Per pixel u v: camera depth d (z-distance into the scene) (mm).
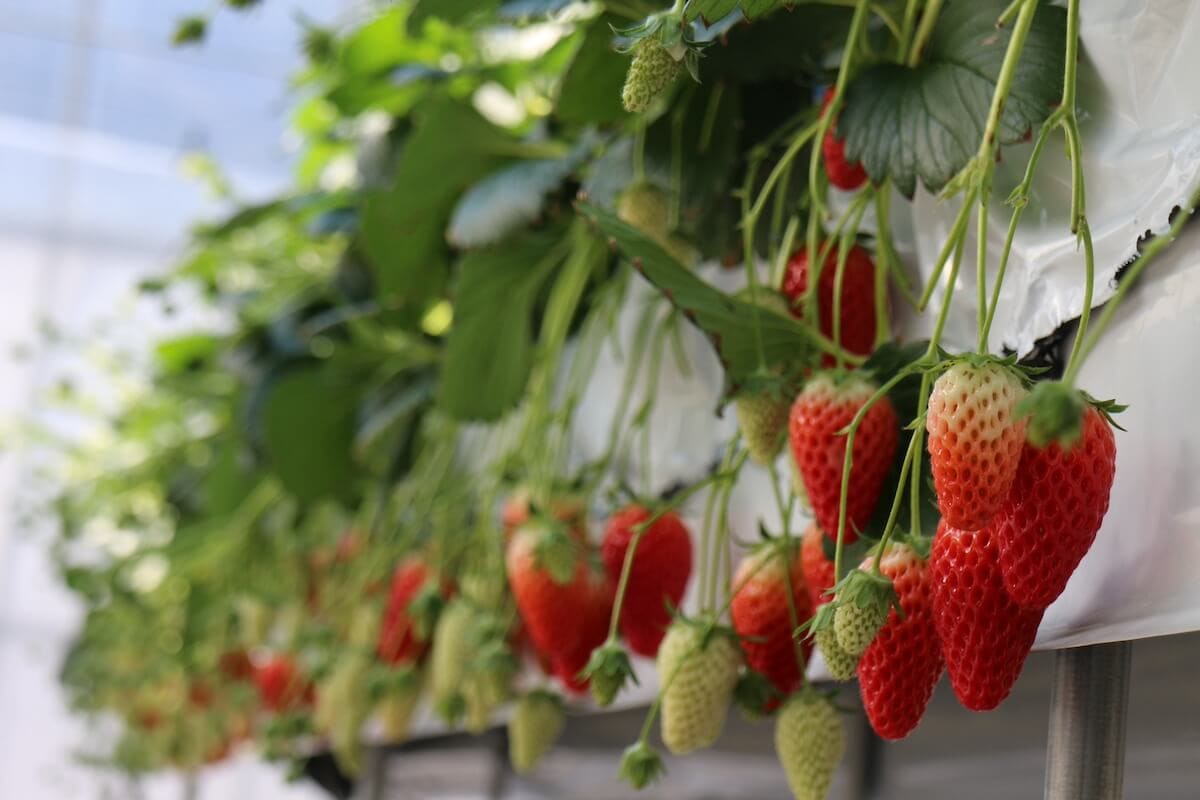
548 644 837
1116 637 574
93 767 2361
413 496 1219
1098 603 583
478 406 971
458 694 974
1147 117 582
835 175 677
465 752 1744
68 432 3223
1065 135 605
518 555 843
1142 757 910
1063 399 453
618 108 787
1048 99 596
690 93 757
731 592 681
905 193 619
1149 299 580
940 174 611
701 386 891
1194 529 554
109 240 3623
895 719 565
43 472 2242
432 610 990
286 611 1636
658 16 551
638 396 955
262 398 1371
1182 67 572
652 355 854
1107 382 594
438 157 918
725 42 702
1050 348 622
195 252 1523
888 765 1035
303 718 1293
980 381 509
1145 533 571
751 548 686
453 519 1120
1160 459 569
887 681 564
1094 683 599
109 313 3584
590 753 1453
